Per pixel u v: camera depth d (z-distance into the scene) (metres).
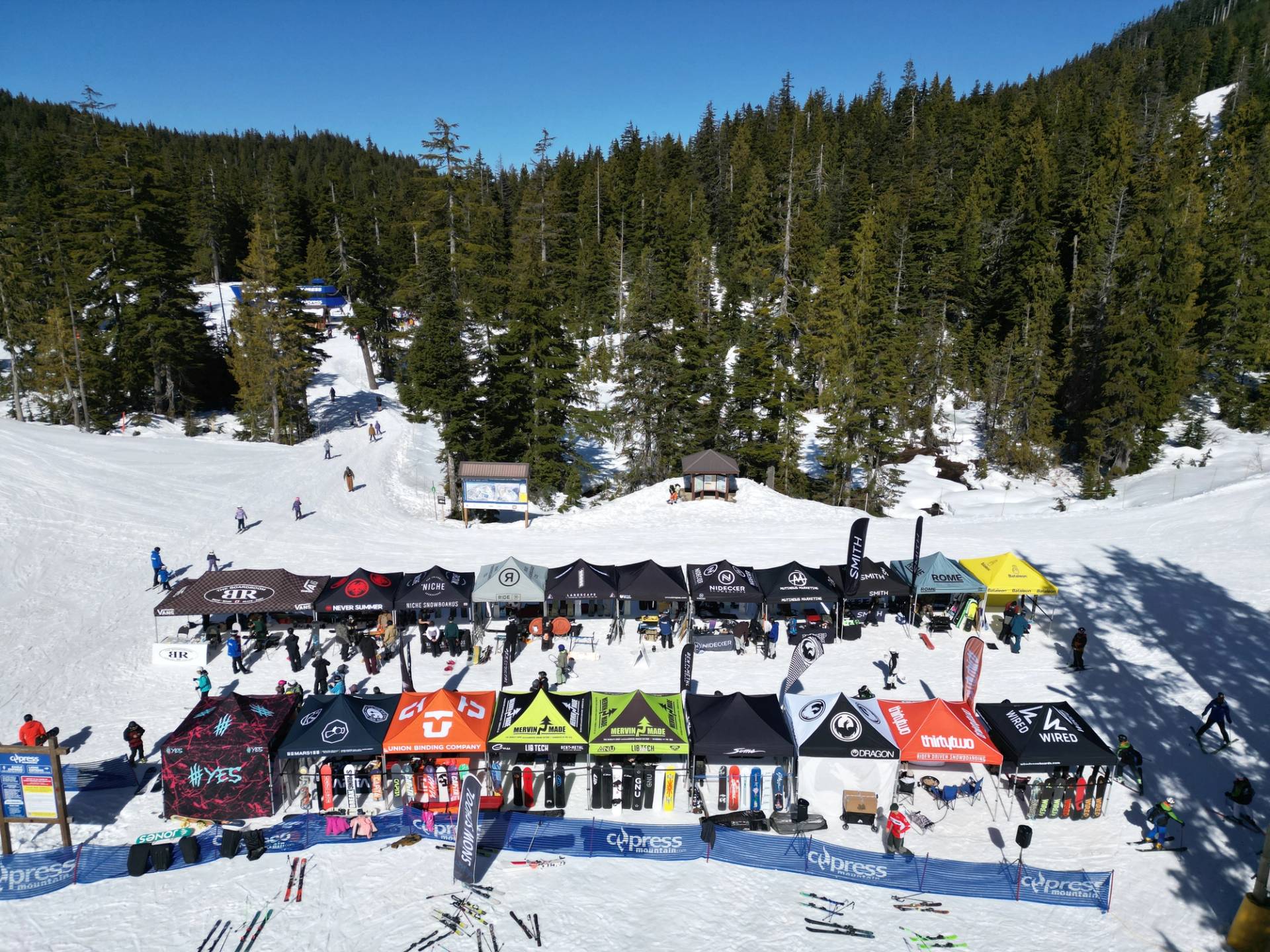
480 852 16.11
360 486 47.16
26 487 38.31
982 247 80.31
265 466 48.81
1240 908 13.69
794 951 13.42
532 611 28.20
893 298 73.81
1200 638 25.05
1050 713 17.89
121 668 24.02
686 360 53.72
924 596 28.56
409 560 33.69
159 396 63.28
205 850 15.84
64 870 15.03
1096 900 14.75
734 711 17.97
